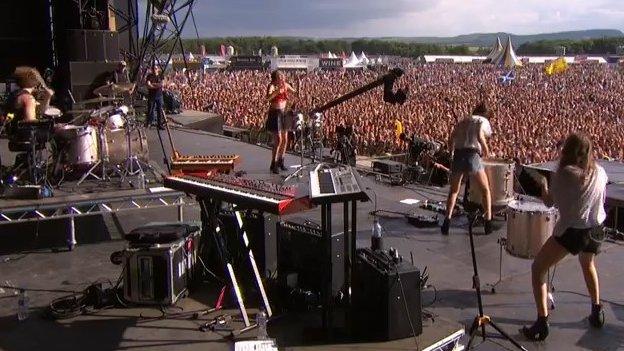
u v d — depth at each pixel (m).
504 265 5.69
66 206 5.82
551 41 179.38
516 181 8.16
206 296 4.66
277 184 4.31
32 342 4.00
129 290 4.49
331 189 3.84
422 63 97.88
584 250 4.13
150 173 7.47
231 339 3.96
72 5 13.41
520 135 26.39
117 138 7.26
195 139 12.97
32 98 6.65
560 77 66.00
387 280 3.71
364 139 24.20
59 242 6.20
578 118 33.81
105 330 4.14
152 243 4.48
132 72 15.49
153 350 3.84
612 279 5.32
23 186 6.03
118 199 6.05
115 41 13.63
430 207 7.76
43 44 15.28
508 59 48.62
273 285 4.66
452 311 4.67
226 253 4.42
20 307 4.39
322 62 74.69
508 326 4.43
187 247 4.71
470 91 48.59
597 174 4.01
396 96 4.79
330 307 3.93
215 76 53.28
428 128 26.92
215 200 4.27
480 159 6.54
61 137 6.75
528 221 4.94
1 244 6.12
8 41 15.02
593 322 4.41
